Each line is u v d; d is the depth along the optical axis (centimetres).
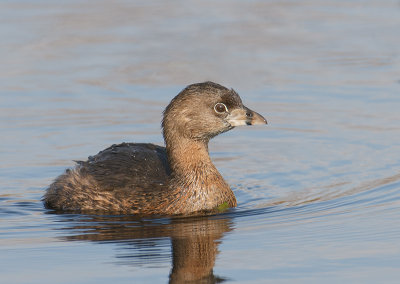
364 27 2842
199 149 1525
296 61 2517
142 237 1348
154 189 1502
